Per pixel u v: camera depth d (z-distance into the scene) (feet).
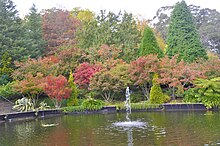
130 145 36.81
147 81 81.76
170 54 104.42
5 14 98.73
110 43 101.19
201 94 75.20
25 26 105.29
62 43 112.37
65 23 125.18
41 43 106.63
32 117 69.26
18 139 43.27
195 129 45.14
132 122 55.26
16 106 75.05
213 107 73.31
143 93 87.25
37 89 76.33
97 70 83.92
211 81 74.79
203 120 54.03
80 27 112.06
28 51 97.09
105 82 81.97
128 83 82.38
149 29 95.61
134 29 108.88
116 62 86.58
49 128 52.29
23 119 66.49
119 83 81.92
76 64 91.86
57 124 56.85
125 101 82.84
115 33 104.94
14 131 50.39
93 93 84.69
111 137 41.96
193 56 97.45
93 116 68.39
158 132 44.14
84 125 54.08
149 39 94.53
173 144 36.47
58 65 88.22
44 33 117.50
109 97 85.51
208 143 36.19
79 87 87.10
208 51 148.87
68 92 78.84
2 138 44.37
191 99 77.10
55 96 77.41
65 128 51.49
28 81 76.38
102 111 77.00
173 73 78.28
